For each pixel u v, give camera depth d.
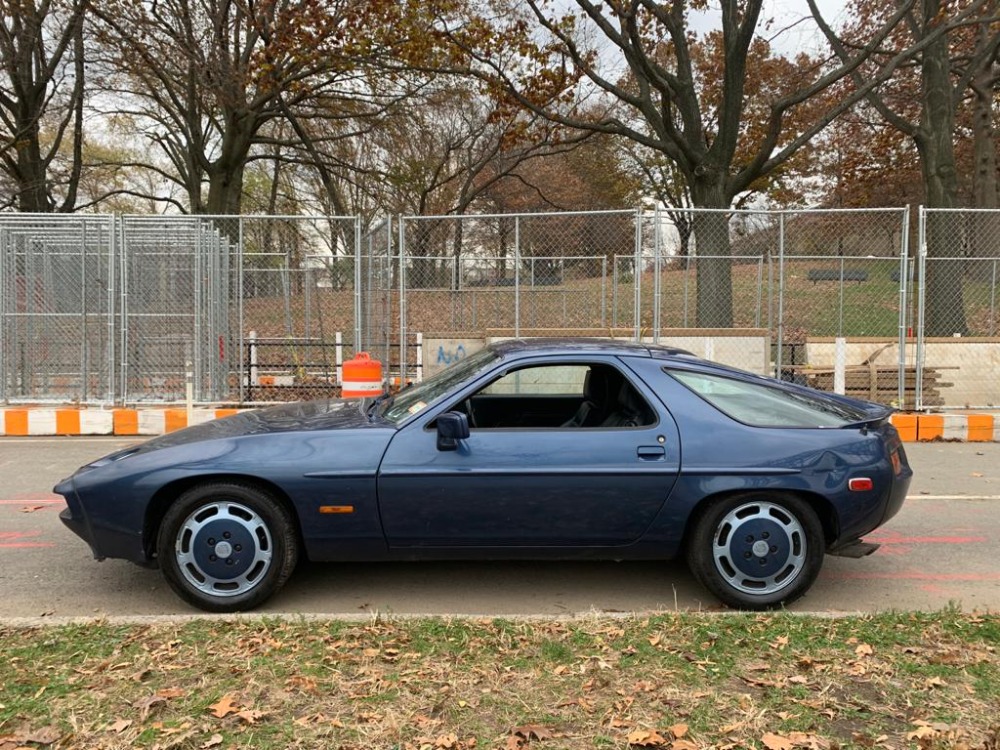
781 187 32.19
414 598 4.50
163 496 4.24
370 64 20.23
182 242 11.95
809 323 18.88
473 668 3.29
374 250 13.83
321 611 4.29
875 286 18.66
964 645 3.52
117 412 10.14
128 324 11.41
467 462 4.18
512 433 4.28
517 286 11.54
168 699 3.00
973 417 10.02
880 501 4.28
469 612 4.30
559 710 2.95
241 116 21.88
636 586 4.71
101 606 4.36
